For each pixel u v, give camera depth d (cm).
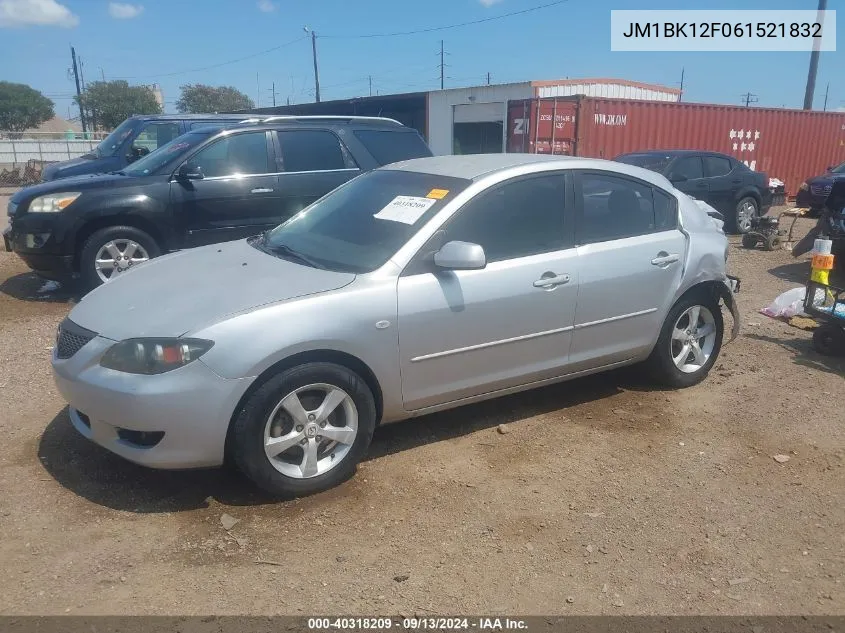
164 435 332
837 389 528
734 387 528
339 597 292
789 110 2066
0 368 532
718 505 370
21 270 883
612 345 469
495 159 459
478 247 371
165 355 330
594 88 2245
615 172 472
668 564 321
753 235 1167
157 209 718
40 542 321
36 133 3650
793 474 404
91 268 709
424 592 297
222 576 303
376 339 368
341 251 409
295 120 804
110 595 289
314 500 363
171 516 345
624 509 363
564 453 421
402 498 367
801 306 703
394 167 489
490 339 409
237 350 333
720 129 1948
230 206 747
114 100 5909
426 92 2492
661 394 513
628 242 465
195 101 7181
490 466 403
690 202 520
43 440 416
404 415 400
